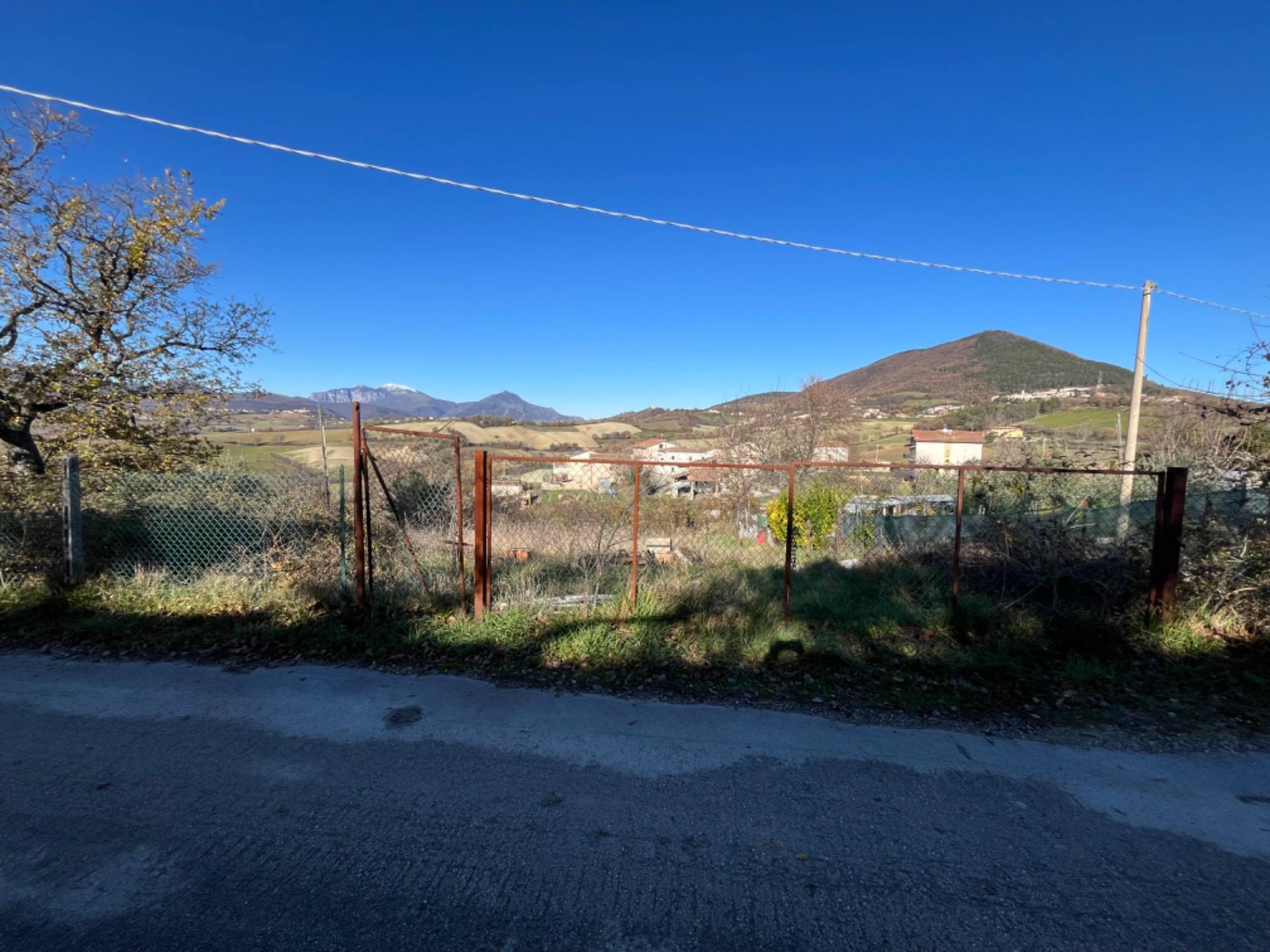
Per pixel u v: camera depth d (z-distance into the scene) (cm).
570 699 395
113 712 371
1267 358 587
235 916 211
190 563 678
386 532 779
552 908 216
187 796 283
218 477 741
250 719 362
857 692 408
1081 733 356
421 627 514
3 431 917
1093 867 241
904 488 1482
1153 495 1002
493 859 242
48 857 239
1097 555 572
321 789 289
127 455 1007
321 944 199
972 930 208
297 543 694
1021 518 654
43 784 291
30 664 448
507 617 528
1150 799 289
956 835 260
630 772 307
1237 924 212
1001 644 488
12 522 638
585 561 700
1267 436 629
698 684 420
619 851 247
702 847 250
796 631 512
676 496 1535
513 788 292
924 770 312
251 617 545
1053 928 209
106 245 980
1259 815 278
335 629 511
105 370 982
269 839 253
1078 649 484
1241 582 519
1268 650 476
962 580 636
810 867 239
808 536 1117
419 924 208
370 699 391
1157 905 221
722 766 314
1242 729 362
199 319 1080
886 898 222
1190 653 473
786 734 350
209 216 1066
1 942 197
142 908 214
